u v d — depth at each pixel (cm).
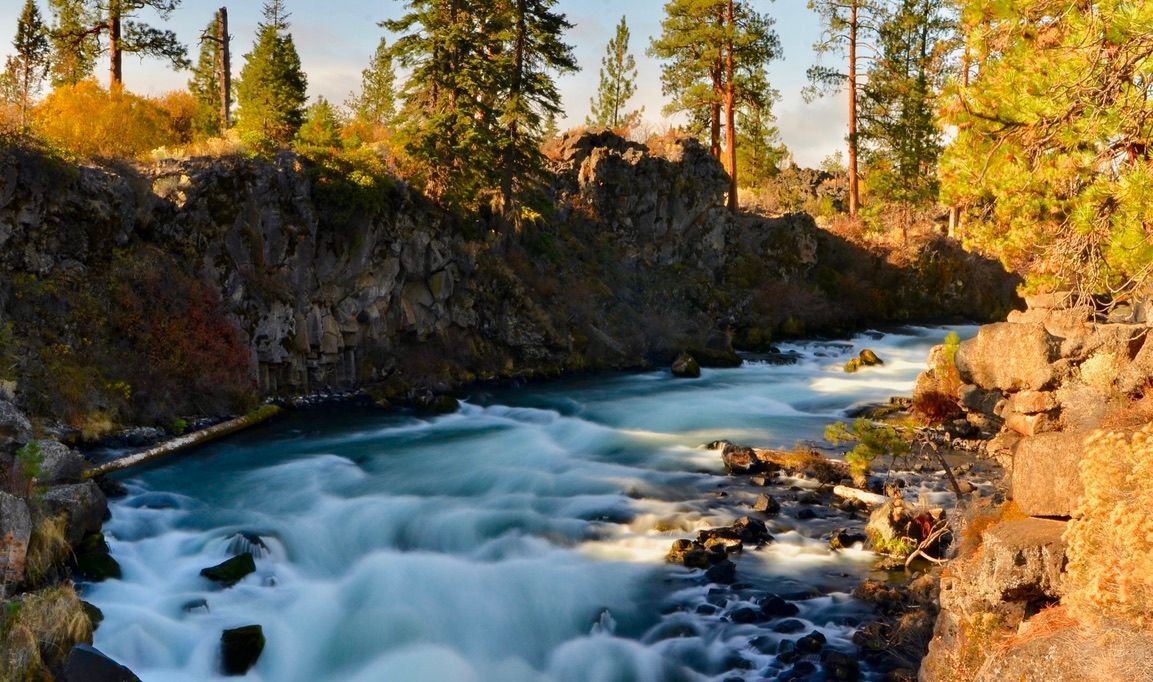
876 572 1433
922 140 5522
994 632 793
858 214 5806
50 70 3844
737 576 1426
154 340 2372
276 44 3544
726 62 5250
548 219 4431
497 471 2081
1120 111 967
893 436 1709
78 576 1320
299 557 1530
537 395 3197
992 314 5581
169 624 1231
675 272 4781
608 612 1320
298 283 2853
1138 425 900
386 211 3128
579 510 1769
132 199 2438
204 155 2723
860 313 5234
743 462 2073
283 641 1244
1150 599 635
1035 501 863
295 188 2833
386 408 2856
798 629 1241
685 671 1165
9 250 2134
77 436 2009
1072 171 1158
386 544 1600
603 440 2462
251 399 2559
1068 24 1014
